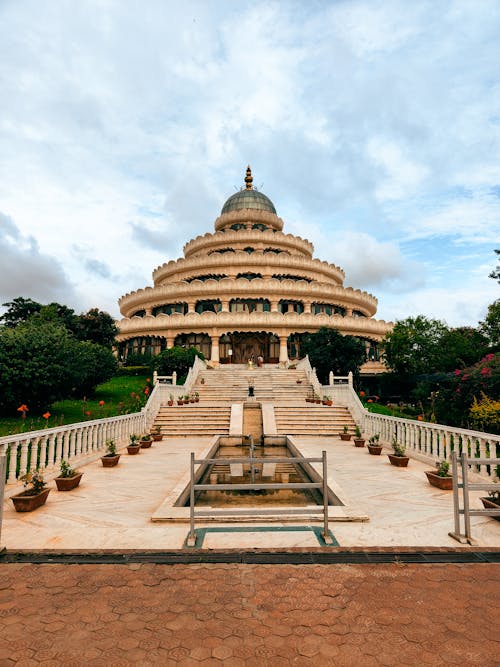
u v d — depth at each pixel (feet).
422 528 21.94
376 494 29.40
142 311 173.88
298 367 116.26
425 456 41.39
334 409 70.49
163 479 34.76
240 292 146.30
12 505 26.84
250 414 71.72
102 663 11.51
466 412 54.24
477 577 16.53
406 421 46.09
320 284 151.12
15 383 57.88
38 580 16.28
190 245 179.22
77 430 40.68
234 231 167.73
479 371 54.29
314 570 17.11
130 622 13.46
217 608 14.28
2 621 13.50
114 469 38.86
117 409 77.66
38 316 115.24
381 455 46.03
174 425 66.39
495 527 22.04
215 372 105.81
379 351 162.61
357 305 170.60
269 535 20.94
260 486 20.62
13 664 11.41
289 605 14.47
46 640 12.51
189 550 19.04
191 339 149.59
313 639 12.57
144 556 18.47
